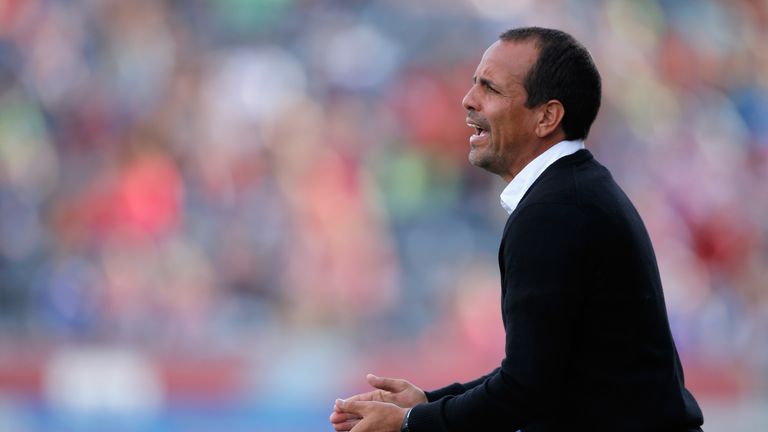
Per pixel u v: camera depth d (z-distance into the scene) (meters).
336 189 36.62
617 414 8.80
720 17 49.81
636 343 8.86
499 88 9.30
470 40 44.38
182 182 35.50
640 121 44.00
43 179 35.38
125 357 27.70
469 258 35.50
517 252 8.68
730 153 44.41
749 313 37.09
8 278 32.19
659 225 39.44
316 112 39.97
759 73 49.03
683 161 42.59
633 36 47.28
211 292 32.91
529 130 9.28
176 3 43.16
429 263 35.06
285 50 42.94
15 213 33.81
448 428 8.77
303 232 34.78
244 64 41.50
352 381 28.86
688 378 30.86
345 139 39.06
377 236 35.81
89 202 34.19
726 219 40.47
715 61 48.25
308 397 28.42
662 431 8.87
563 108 9.23
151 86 39.50
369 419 9.23
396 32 44.25
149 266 32.75
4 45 39.44
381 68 42.78
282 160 37.09
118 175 34.94
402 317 33.16
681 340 35.12
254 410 27.91
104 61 39.91
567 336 8.58
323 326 32.56
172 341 30.08
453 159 40.31
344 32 43.88
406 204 37.94
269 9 43.97
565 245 8.61
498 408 8.52
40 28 40.22
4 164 34.91
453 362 30.69
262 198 35.53
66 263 32.56
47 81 38.91
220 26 43.09
